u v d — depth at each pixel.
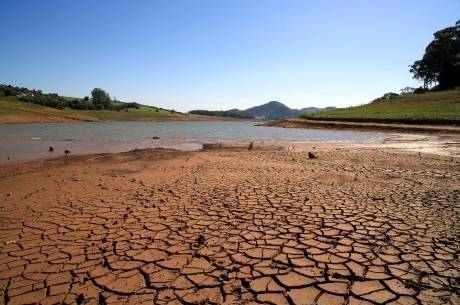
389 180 8.97
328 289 3.68
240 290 3.70
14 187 9.27
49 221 6.14
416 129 30.53
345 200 6.96
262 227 5.52
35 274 4.21
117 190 8.44
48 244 5.09
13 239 5.32
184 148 20.70
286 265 4.23
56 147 21.73
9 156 16.89
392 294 3.55
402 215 5.94
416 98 62.16
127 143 24.75
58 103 110.88
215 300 3.54
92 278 4.06
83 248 4.91
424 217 5.81
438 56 81.44
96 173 11.14
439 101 52.66
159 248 4.83
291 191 7.82
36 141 26.61
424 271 3.97
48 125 65.12
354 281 3.82
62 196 7.96
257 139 27.94
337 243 4.82
